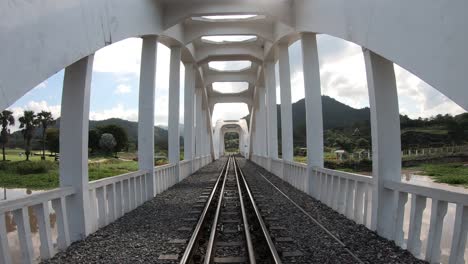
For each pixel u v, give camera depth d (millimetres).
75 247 6109
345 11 7695
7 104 4605
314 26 10531
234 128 88375
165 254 5551
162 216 8883
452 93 4168
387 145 6605
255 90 33531
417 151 17766
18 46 4793
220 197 11055
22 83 4871
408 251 5516
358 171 16969
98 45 7324
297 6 12945
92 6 7027
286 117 18031
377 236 6469
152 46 13070
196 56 23047
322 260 5168
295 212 9094
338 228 7215
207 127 41312
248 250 5258
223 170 26047
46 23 5410
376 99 6602
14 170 22234
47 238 5508
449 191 4625
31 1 5066
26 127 30766
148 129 12648
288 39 17109
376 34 6113
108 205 8234
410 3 5016
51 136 36875
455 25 4078
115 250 5891
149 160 12430
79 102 6816
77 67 6871
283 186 15422
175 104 17859
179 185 16359
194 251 5641
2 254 4547
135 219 8523
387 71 6629
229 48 22828
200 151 31609
